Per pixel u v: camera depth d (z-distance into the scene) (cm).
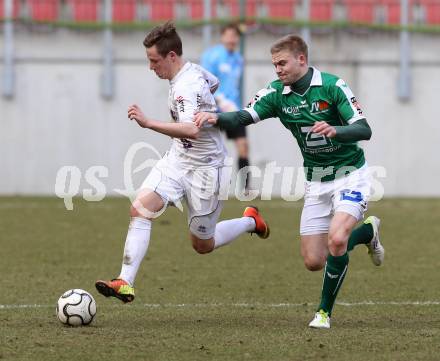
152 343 2092
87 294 2327
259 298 2784
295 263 3484
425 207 5350
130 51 6769
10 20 6700
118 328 2284
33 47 6738
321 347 2053
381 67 6850
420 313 2530
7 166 6750
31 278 3112
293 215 4878
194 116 2362
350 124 2278
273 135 6750
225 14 7294
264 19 6781
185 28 6819
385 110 6862
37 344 2070
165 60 2402
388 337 2173
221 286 2995
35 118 6756
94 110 6775
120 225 4472
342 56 6850
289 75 2320
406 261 3528
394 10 7375
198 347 2052
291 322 2392
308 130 2370
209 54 5128
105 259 3538
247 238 4119
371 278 3161
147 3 7325
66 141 6769
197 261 3525
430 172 6869
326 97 2325
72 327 2289
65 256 3594
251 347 2053
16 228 4341
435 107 6856
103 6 7100
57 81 6756
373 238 2648
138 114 2308
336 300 2748
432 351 2020
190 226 2567
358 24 6825
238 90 5181
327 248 2472
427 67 6850
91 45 6762
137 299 2753
